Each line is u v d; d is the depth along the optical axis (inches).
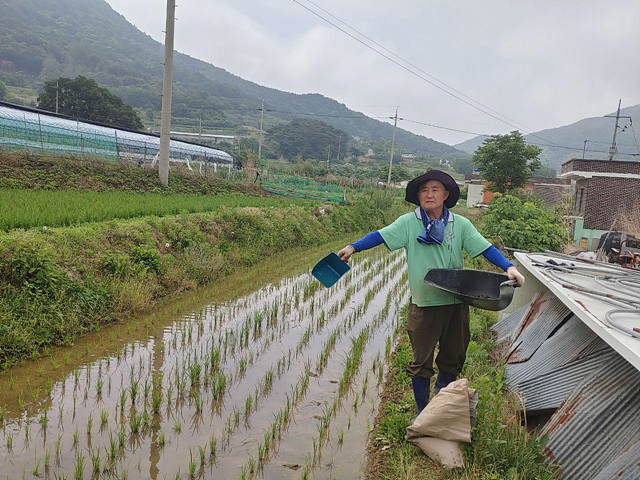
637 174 871.7
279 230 571.2
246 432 166.9
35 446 150.0
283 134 4488.2
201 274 380.2
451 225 156.8
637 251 460.8
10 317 220.5
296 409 185.3
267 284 394.6
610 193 882.8
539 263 246.5
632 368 143.7
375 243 155.9
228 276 415.5
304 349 250.7
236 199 789.2
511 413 178.2
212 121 4808.1
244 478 139.0
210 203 637.9
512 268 144.6
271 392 198.2
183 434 163.0
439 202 153.8
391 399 196.5
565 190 1114.1
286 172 2143.2
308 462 151.4
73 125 945.5
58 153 788.0
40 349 225.1
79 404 178.1
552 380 184.4
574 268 231.5
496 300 136.9
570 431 145.1
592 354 174.7
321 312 319.0
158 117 4694.9
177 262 369.4
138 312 291.3
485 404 149.7
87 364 212.7
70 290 259.9
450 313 153.5
